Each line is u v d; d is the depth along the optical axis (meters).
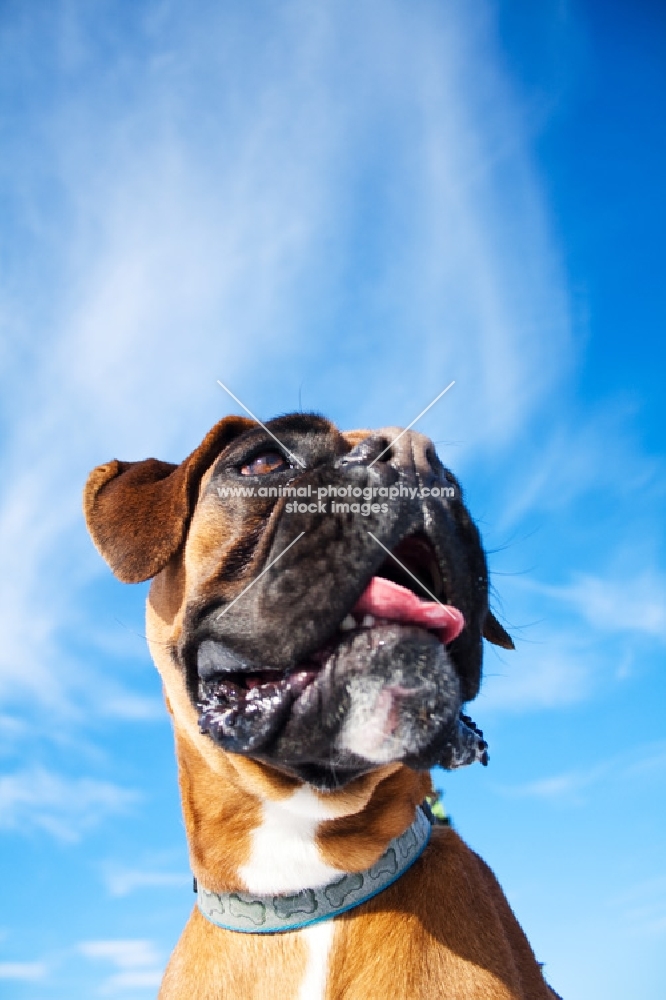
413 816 0.61
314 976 0.56
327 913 0.57
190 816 0.62
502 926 0.62
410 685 0.51
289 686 0.53
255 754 0.54
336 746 0.52
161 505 0.65
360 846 0.58
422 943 0.56
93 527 0.67
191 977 0.59
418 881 0.59
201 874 0.61
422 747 0.51
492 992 0.55
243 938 0.58
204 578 0.59
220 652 0.56
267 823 0.59
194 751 0.62
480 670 0.57
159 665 0.67
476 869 0.64
